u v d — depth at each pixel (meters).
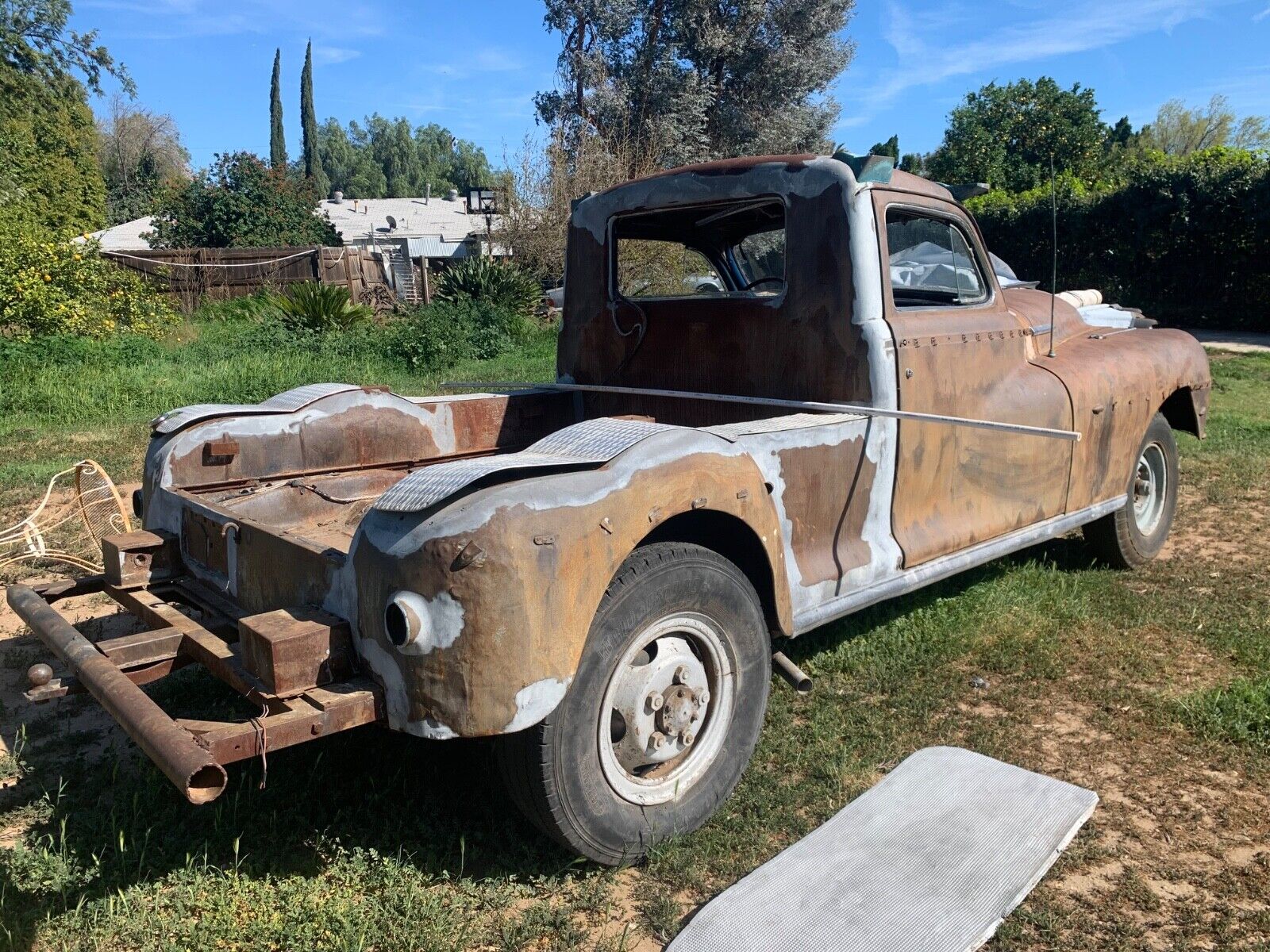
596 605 2.44
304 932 2.42
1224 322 20.86
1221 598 4.80
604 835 2.61
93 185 38.94
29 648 4.36
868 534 3.48
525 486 2.34
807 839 2.75
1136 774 3.23
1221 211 20.17
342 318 15.47
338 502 3.85
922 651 4.13
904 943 2.32
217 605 3.07
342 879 2.64
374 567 2.35
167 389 10.89
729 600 2.85
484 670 2.25
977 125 32.41
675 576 2.68
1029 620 4.45
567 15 28.14
